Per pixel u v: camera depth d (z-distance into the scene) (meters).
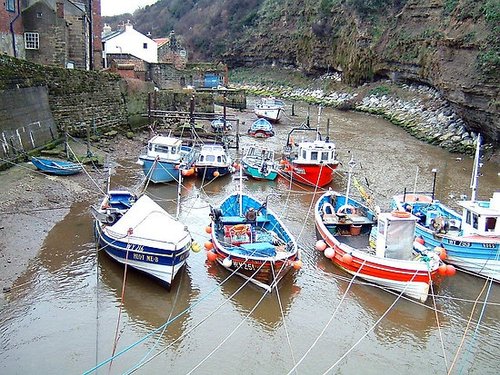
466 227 16.27
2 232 16.73
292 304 14.16
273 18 80.44
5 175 21.78
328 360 11.93
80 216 18.94
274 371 11.47
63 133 28.14
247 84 76.62
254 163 26.53
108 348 11.89
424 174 27.31
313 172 24.53
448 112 38.53
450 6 44.88
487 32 33.59
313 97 62.78
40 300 13.47
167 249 13.94
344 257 15.34
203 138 33.78
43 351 11.62
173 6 112.38
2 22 29.64
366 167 28.67
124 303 13.72
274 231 17.11
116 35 55.16
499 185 25.50
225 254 15.10
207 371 11.34
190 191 23.72
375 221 17.11
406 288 14.27
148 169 24.14
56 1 33.22
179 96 39.59
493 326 13.48
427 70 45.84
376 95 53.31
